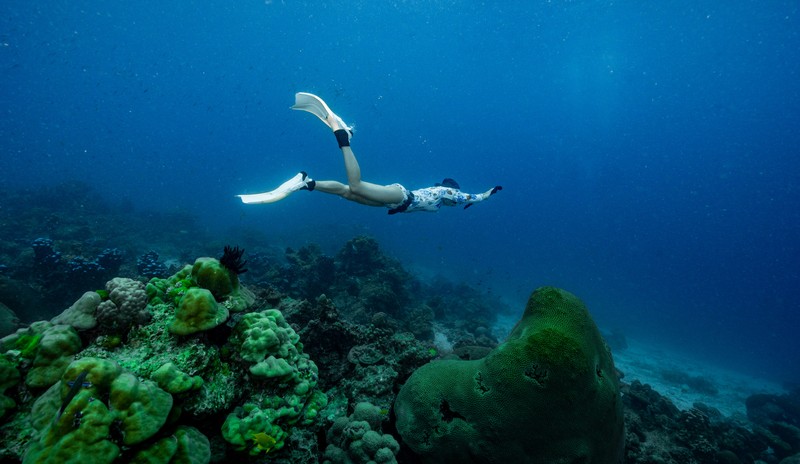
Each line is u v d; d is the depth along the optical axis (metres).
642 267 85.06
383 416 4.89
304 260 15.51
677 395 16.84
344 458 4.17
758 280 85.44
